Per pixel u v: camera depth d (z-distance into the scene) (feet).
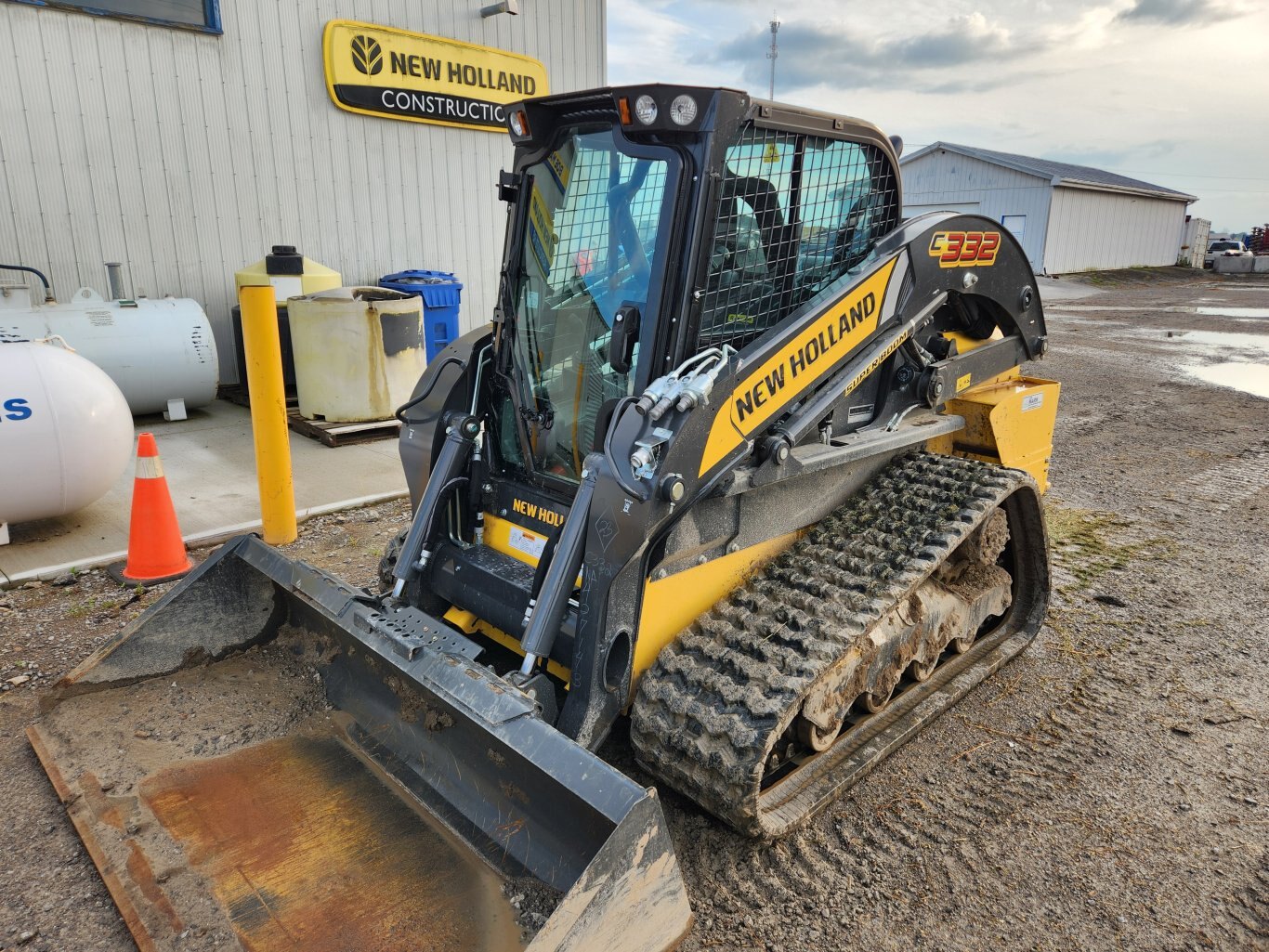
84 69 24.45
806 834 9.57
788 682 8.63
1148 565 17.47
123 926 8.07
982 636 13.75
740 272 9.40
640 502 8.23
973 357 13.47
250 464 21.54
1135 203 112.47
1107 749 11.33
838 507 11.78
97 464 16.48
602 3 36.55
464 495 11.25
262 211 28.55
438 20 31.24
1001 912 8.57
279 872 8.14
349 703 10.30
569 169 9.82
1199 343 49.24
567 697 9.14
